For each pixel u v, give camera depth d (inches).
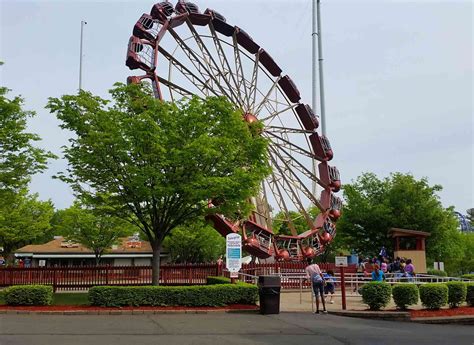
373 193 1720.0
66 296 847.1
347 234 1691.7
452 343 455.5
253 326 544.7
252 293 709.9
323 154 1411.2
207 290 691.4
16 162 802.8
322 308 722.2
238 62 1323.8
